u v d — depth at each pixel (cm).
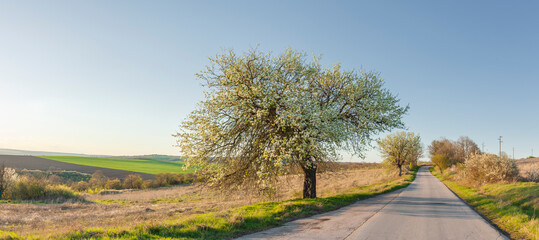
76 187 4881
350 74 2000
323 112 1688
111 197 3594
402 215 1397
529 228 1079
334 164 2045
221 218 1165
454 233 1022
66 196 2911
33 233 898
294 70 1873
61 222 1323
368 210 1567
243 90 1741
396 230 1051
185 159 1817
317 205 1603
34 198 2717
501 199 1902
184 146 1762
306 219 1280
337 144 1770
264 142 1756
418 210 1577
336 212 1495
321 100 1967
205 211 1673
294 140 1588
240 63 1831
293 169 2012
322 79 1992
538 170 3222
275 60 1889
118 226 1027
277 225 1147
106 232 888
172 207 2219
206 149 1762
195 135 1747
